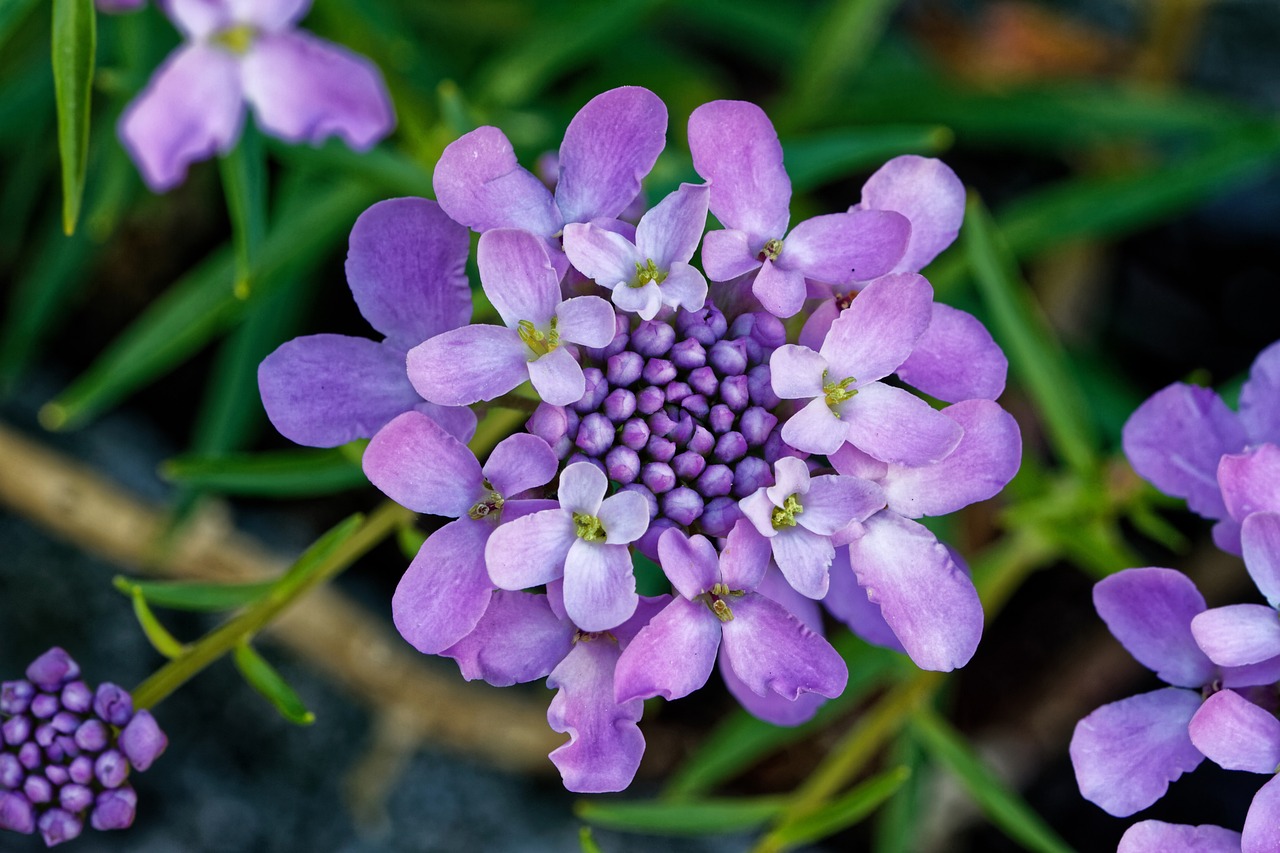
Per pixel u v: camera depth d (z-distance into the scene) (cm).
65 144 26
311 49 28
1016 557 29
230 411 30
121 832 30
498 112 31
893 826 29
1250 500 25
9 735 25
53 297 30
